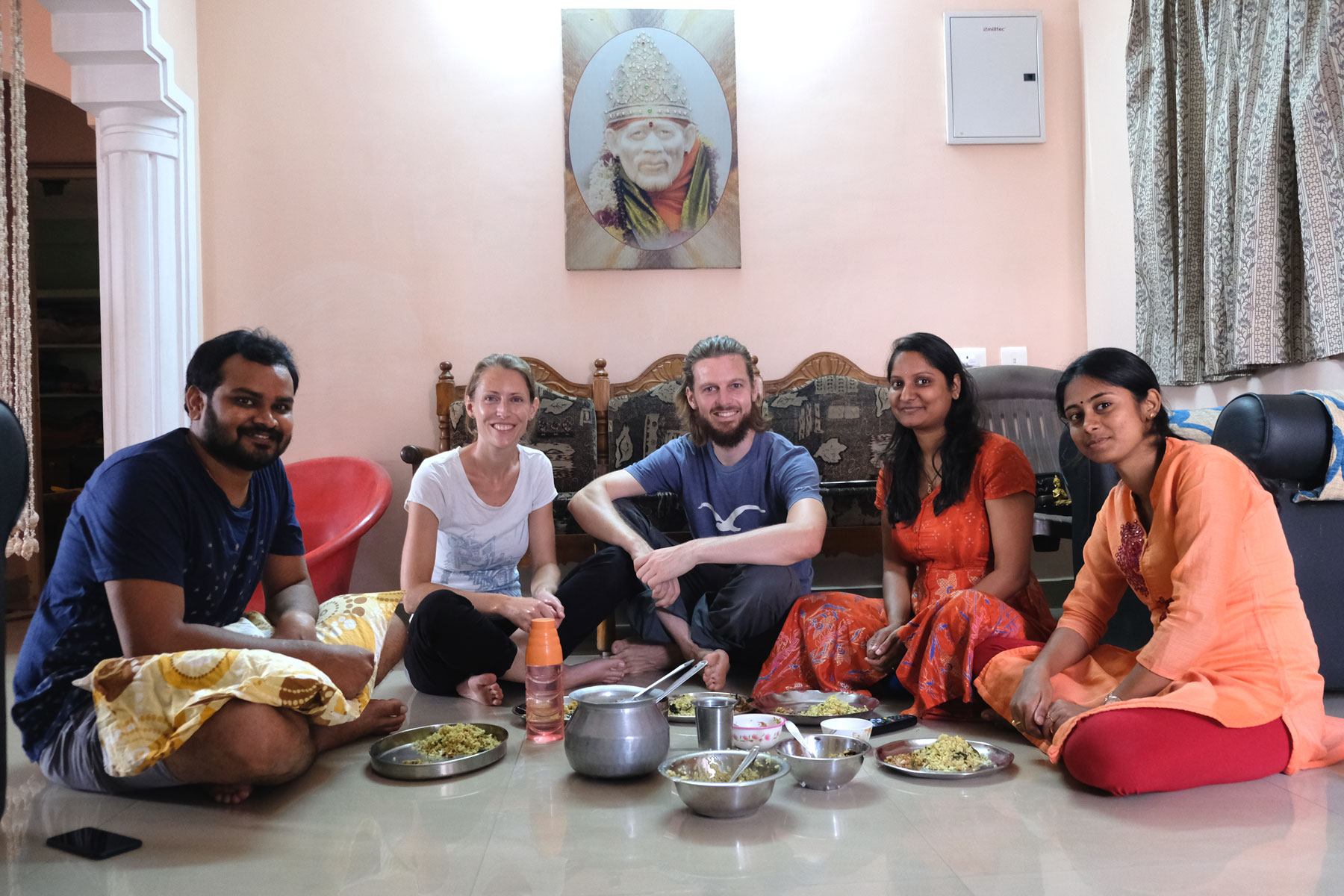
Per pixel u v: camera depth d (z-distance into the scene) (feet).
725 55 13.66
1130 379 6.22
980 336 13.96
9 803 5.86
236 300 13.21
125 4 11.12
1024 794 5.71
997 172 14.02
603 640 10.99
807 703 7.64
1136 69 12.21
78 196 17.61
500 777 6.23
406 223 13.47
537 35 13.61
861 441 13.09
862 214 13.87
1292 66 9.51
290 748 5.74
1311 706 6.01
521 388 8.54
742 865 4.69
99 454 17.60
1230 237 10.61
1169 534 6.15
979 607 7.18
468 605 8.17
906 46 13.93
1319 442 7.54
